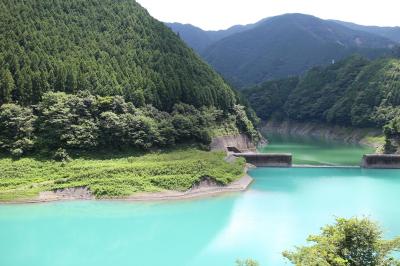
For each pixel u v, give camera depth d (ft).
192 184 183.32
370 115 374.84
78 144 199.21
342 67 491.72
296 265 66.85
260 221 149.28
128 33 280.31
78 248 125.18
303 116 472.85
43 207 159.84
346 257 68.23
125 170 185.06
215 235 136.05
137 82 244.63
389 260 68.69
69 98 209.46
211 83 293.43
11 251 122.21
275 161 245.04
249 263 82.43
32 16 244.01
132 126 215.72
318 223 146.82
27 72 213.46
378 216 154.20
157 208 162.71
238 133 288.10
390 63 420.77
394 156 242.37
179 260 118.21
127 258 119.24
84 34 257.75
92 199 169.48
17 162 185.78
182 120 236.43
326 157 292.40
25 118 197.47
